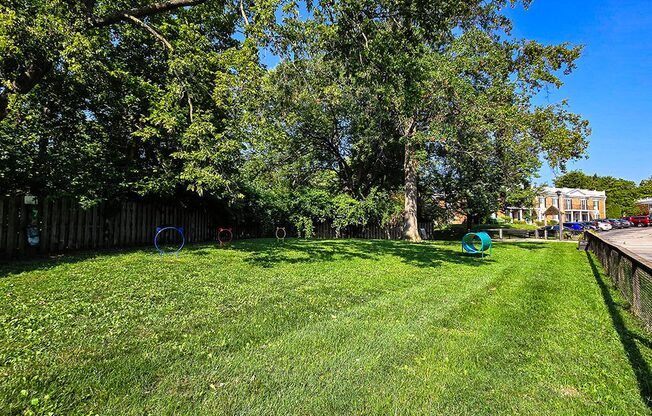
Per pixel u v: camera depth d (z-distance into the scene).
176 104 10.75
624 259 6.71
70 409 2.55
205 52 12.78
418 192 30.50
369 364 3.46
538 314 5.45
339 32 9.57
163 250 10.69
